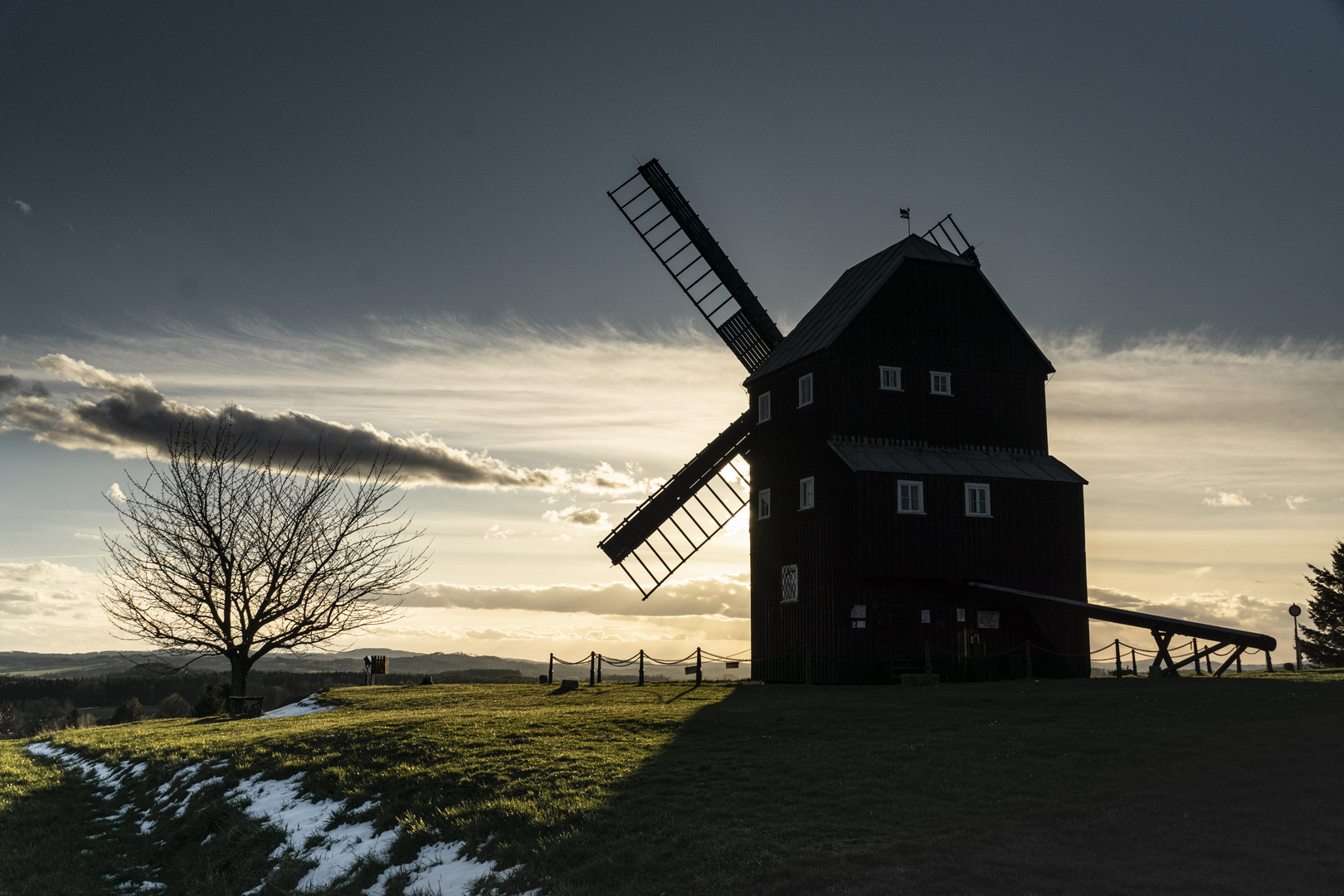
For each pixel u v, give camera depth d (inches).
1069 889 464.8
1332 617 3056.1
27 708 5187.0
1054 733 827.4
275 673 5925.2
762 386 1974.7
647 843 593.0
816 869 523.2
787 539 1813.5
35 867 754.8
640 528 2022.6
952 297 1850.4
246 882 701.9
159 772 1022.4
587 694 1491.1
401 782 810.2
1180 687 1127.6
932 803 630.5
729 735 890.1
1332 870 464.4
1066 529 1752.0
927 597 1656.0
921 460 1716.3
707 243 2262.6
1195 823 555.2
